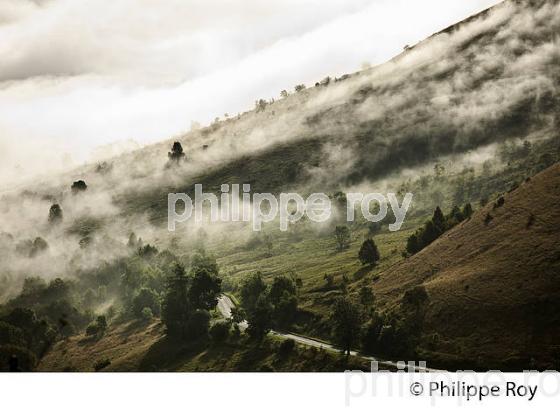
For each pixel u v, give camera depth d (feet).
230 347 583.58
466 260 572.10
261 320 581.94
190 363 579.07
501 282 509.76
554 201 563.07
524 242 540.93
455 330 489.26
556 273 487.61
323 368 499.10
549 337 448.65
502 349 455.22
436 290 538.06
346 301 530.68
